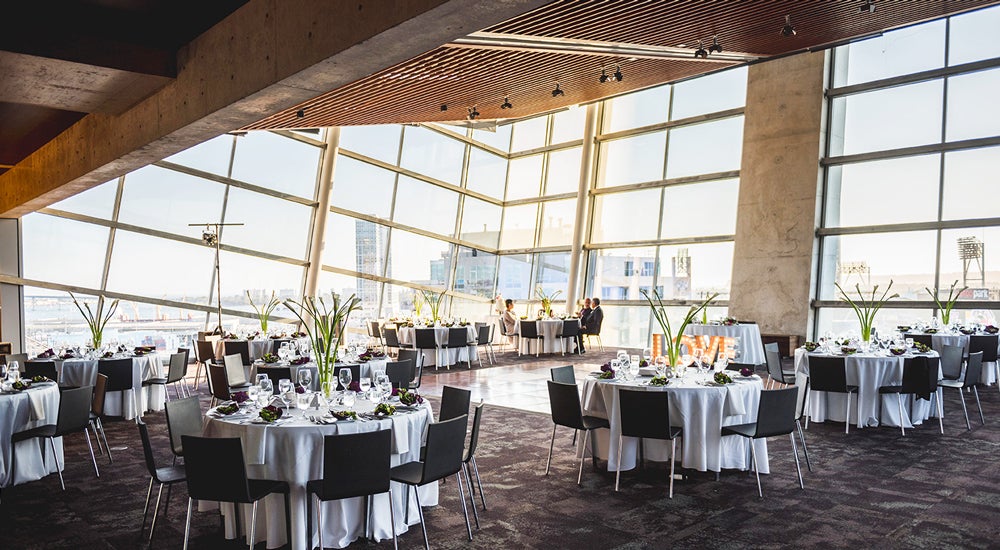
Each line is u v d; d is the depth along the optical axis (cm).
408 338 1161
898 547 373
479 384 985
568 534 398
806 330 1213
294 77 454
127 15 515
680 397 493
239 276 1294
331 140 1334
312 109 835
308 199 1366
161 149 654
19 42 496
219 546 385
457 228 1630
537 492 479
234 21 506
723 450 512
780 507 441
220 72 521
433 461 369
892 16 714
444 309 1603
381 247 1487
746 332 1115
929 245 1119
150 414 789
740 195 1305
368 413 408
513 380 1026
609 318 1534
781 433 476
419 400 446
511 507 447
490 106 960
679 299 1423
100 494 480
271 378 685
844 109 1217
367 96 800
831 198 1223
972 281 1077
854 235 1194
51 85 576
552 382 512
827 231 1210
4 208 1048
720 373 519
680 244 1424
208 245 1245
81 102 636
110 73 552
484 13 357
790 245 1238
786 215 1246
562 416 509
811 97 1227
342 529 384
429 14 357
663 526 409
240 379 766
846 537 388
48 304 1120
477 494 475
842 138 1216
